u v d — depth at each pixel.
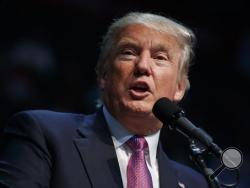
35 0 13.92
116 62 5.77
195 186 6.12
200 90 14.52
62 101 12.73
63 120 5.67
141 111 5.62
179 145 11.47
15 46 13.25
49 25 14.00
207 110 13.83
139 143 5.75
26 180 5.03
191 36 6.13
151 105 5.64
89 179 5.30
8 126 5.55
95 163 5.42
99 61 6.18
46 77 12.94
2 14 13.56
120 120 5.76
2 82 12.47
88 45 14.25
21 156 5.20
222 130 13.62
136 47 5.75
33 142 5.30
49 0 14.05
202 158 5.13
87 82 13.48
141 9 15.00
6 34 13.46
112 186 5.35
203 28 15.37
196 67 14.86
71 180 5.23
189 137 5.19
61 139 5.43
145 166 5.65
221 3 15.62
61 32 14.07
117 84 5.73
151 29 5.78
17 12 13.71
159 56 5.79
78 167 5.33
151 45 5.74
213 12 15.56
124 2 14.81
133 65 5.69
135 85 5.66
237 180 5.11
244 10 15.61
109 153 5.57
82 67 13.80
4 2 13.60
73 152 5.41
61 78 13.12
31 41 13.40
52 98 12.71
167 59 5.82
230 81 14.86
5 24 13.52
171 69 5.82
